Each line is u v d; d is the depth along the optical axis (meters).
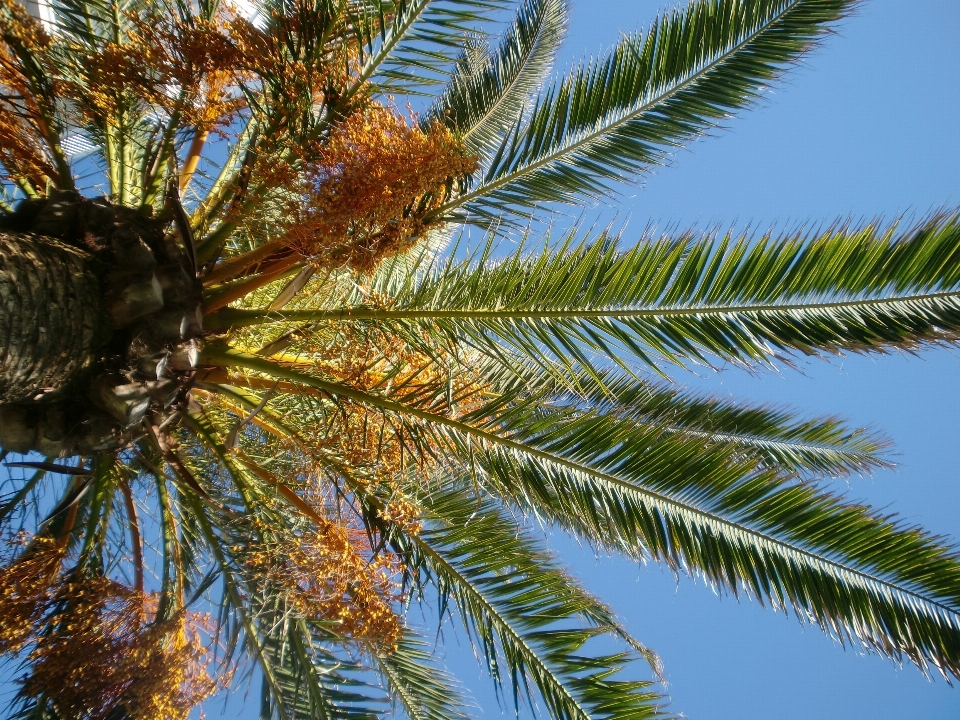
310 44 4.99
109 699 5.17
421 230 5.00
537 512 5.45
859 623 4.20
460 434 4.78
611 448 4.68
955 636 3.96
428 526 5.58
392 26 5.40
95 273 4.43
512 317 4.68
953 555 4.11
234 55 4.72
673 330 4.46
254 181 4.95
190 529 6.16
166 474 5.68
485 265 4.76
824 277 4.20
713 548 4.49
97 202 4.82
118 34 5.16
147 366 4.61
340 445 5.06
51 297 4.09
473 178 5.38
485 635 5.02
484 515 5.81
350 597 5.11
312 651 5.62
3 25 4.58
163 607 5.64
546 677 4.90
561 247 4.62
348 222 4.58
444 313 4.75
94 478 5.44
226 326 5.16
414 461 5.12
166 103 4.87
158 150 5.17
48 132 5.05
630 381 6.99
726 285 4.36
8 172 4.95
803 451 7.04
